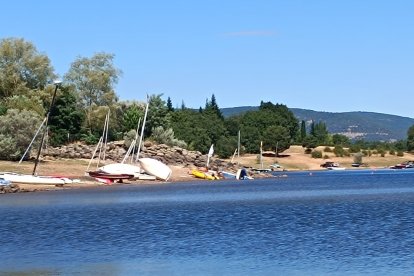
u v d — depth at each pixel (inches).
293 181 7003.0
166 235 2277.3
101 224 2640.3
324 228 2423.7
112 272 1605.6
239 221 2726.4
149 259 1780.3
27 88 7062.0
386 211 3097.9
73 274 1585.9
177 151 7559.1
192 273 1589.6
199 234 2298.2
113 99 7647.6
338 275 1540.4
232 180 7214.6
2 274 1593.3
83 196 4306.1
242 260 1749.5
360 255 1796.3
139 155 6825.8
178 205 3599.9
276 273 1576.0
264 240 2121.1
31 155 5900.6
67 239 2201.0
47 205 3607.3
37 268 1664.6
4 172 5083.7
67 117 7170.3
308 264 1678.2
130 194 4569.4
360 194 4564.5
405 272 1557.6
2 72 7057.1
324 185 6048.2
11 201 3892.7
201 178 7032.5
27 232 2407.7
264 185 6058.1
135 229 2466.8
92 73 7568.9
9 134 5674.2
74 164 6082.7
